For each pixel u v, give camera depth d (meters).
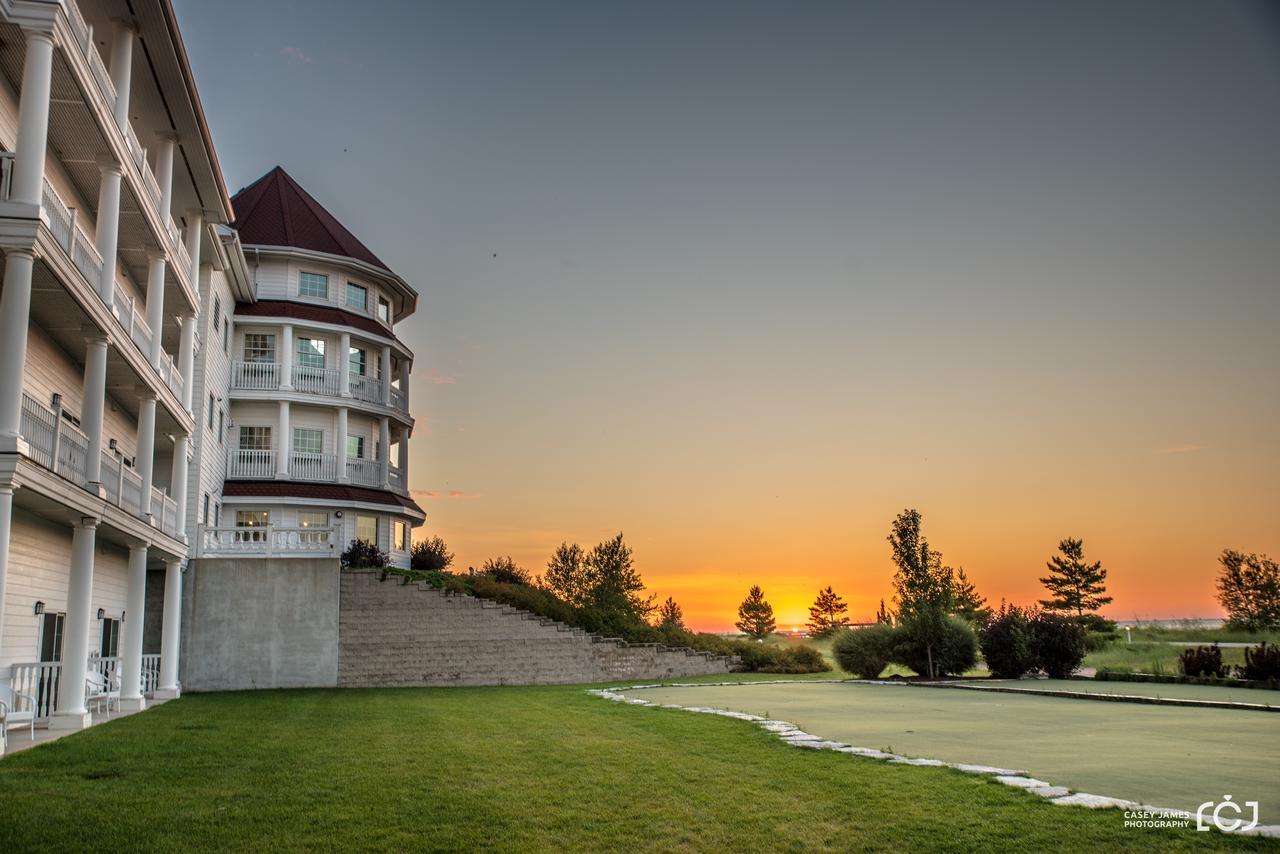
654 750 12.52
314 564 28.83
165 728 15.47
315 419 38.44
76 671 15.70
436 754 12.27
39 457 14.99
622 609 45.38
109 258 17.17
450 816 8.65
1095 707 19.58
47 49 13.82
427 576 32.09
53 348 18.92
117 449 23.53
